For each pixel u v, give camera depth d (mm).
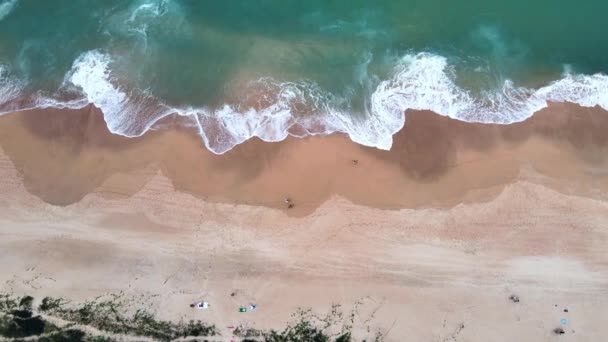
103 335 25344
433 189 27578
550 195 27531
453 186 27641
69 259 26234
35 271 25984
